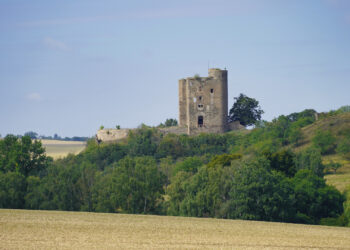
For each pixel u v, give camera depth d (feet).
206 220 368.89
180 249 258.37
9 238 270.26
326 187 476.13
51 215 359.87
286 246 276.82
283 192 435.53
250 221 375.86
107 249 252.62
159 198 497.46
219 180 456.04
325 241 293.64
